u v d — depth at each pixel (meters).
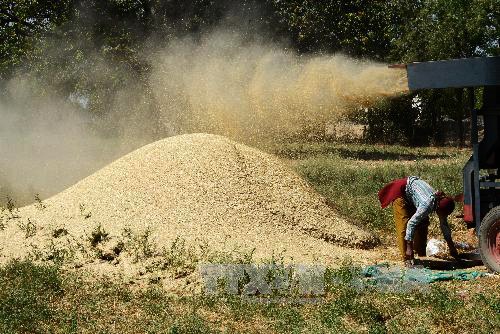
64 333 9.44
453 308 10.19
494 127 13.50
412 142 61.91
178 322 9.75
